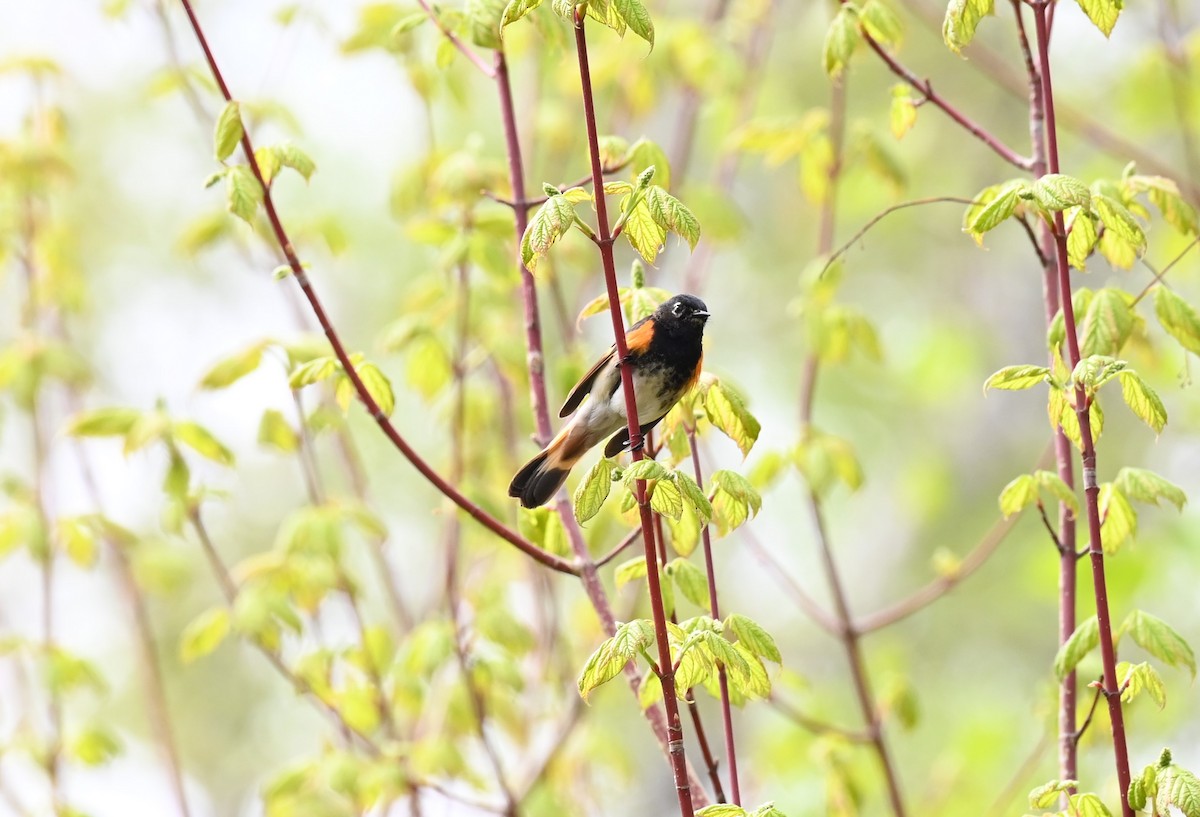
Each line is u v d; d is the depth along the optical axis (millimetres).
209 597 19250
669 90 14531
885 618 9641
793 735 12859
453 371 10336
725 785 13859
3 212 11922
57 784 10273
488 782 10078
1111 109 16750
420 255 18297
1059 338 6805
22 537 10562
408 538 18734
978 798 14125
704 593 6570
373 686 10156
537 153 12930
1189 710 14906
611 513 9766
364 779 9148
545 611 10664
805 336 10062
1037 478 6867
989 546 9820
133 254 18938
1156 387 12984
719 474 6277
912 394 20172
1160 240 13820
